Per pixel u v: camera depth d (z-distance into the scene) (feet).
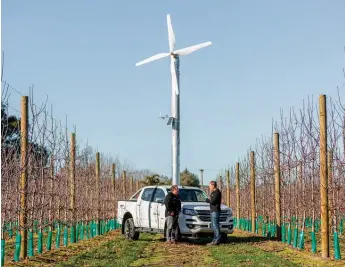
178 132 91.61
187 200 65.72
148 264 46.55
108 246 60.23
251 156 79.71
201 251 54.75
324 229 48.26
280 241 63.82
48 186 61.31
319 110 48.34
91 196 80.23
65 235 60.39
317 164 56.95
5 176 46.78
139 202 67.87
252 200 79.46
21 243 47.62
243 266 43.09
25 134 46.98
